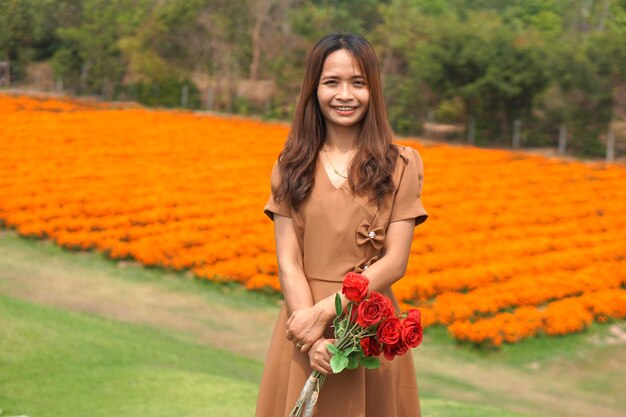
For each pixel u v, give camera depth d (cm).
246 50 4431
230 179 2352
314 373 321
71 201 1992
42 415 718
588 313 1407
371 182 331
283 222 343
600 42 3353
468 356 1301
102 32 4356
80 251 1727
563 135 3409
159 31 4316
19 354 882
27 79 4459
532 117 3581
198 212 1961
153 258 1656
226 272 1596
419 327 312
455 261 1667
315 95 346
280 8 4616
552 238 1869
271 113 4094
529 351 1312
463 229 1930
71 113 3391
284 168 342
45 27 4553
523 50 3484
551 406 1134
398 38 4250
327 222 333
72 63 4406
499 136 3597
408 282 1512
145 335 1205
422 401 837
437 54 3591
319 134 347
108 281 1581
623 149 3353
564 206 2155
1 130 2864
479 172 2605
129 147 2725
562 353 1309
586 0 4578
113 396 790
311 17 4575
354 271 333
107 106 3866
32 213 1880
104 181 2228
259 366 1175
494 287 1523
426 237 1845
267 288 1557
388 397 339
